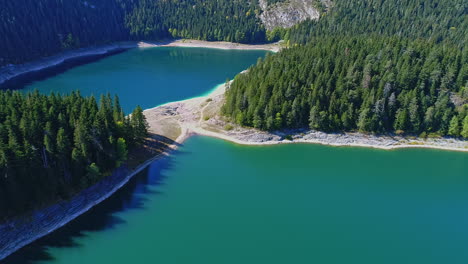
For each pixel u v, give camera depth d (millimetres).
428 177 109250
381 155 120125
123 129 103812
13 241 72375
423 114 125812
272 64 148375
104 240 78188
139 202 91562
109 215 85750
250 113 127250
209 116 139125
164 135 124688
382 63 136000
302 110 127438
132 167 104125
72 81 191625
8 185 72062
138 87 185375
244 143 123500
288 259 75250
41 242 75250
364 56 143000
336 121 126625
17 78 191625
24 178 74812
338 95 129375
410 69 128625
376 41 157375
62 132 83188
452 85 127750
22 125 82188
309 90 132125
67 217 81500
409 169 113188
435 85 127562
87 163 87375
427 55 139625
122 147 96312
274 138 125312
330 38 177875
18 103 100062
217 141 124625
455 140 123938
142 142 114188
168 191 97062
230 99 132875
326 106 129250
